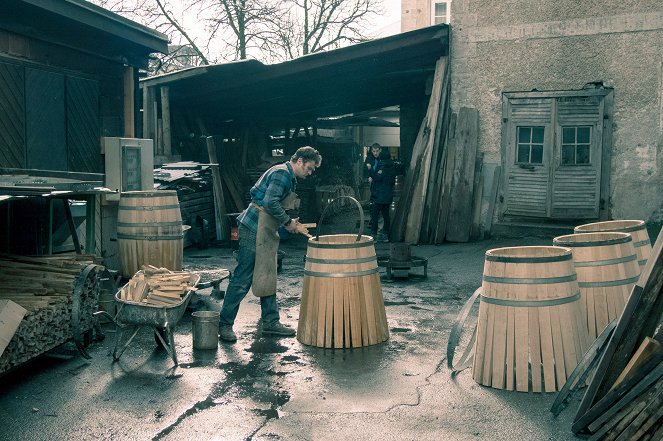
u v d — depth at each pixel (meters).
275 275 6.26
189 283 5.90
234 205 15.47
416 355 5.70
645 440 3.73
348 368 5.34
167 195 7.50
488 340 4.88
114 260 9.07
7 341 4.46
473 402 4.58
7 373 4.76
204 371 5.25
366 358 5.61
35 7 8.15
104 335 6.26
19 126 8.26
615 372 3.95
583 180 12.52
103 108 10.06
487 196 13.10
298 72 14.45
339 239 6.35
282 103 18.25
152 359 5.55
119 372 5.22
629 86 12.12
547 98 12.66
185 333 6.39
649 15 11.87
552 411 4.32
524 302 4.73
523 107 12.84
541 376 4.75
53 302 5.25
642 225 5.95
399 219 13.23
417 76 15.48
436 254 11.61
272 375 5.16
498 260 4.83
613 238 5.52
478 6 13.02
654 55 11.91
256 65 14.33
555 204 12.69
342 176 24.22
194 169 13.41
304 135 23.17
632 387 3.82
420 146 13.30
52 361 5.49
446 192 13.00
